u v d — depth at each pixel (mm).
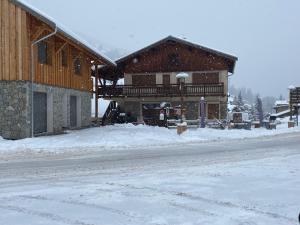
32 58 20250
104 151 14859
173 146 16812
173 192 7746
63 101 25250
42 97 22094
